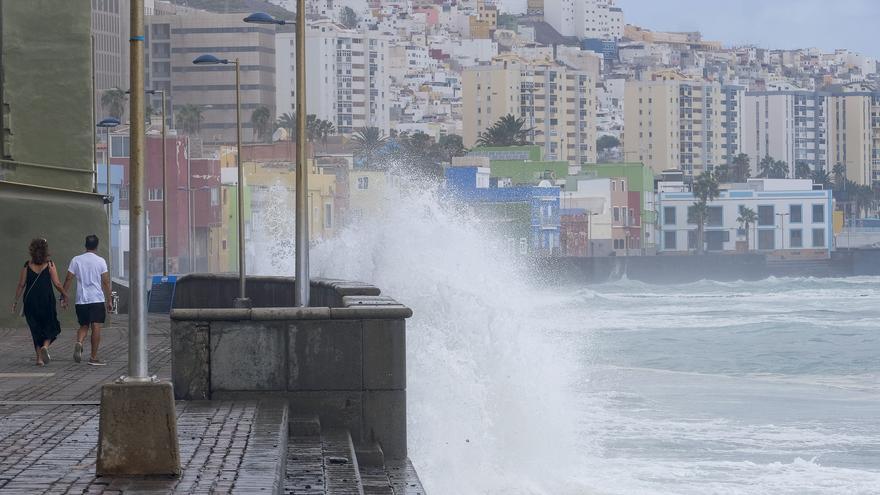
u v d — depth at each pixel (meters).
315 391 25.23
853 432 48.09
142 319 18.25
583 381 62.97
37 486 16.86
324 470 20.58
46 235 52.28
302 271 39.09
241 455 19.08
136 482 17.14
